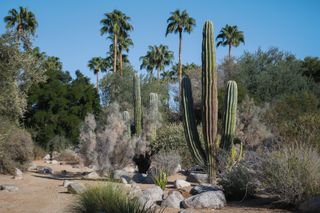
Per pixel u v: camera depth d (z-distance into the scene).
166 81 37.91
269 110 20.94
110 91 35.53
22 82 12.59
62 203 7.77
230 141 10.89
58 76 28.42
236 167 8.50
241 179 8.09
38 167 16.73
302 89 31.25
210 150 10.77
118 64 47.72
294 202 6.88
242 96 26.52
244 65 33.94
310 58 37.78
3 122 11.01
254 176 8.03
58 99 25.00
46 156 23.55
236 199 8.16
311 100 21.89
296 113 20.23
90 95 26.86
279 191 7.03
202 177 11.46
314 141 10.57
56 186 10.23
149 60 51.97
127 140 13.12
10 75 10.56
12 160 13.75
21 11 37.53
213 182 10.61
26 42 12.77
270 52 35.09
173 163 14.09
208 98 10.88
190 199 7.33
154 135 16.05
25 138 14.23
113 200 6.31
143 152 14.36
